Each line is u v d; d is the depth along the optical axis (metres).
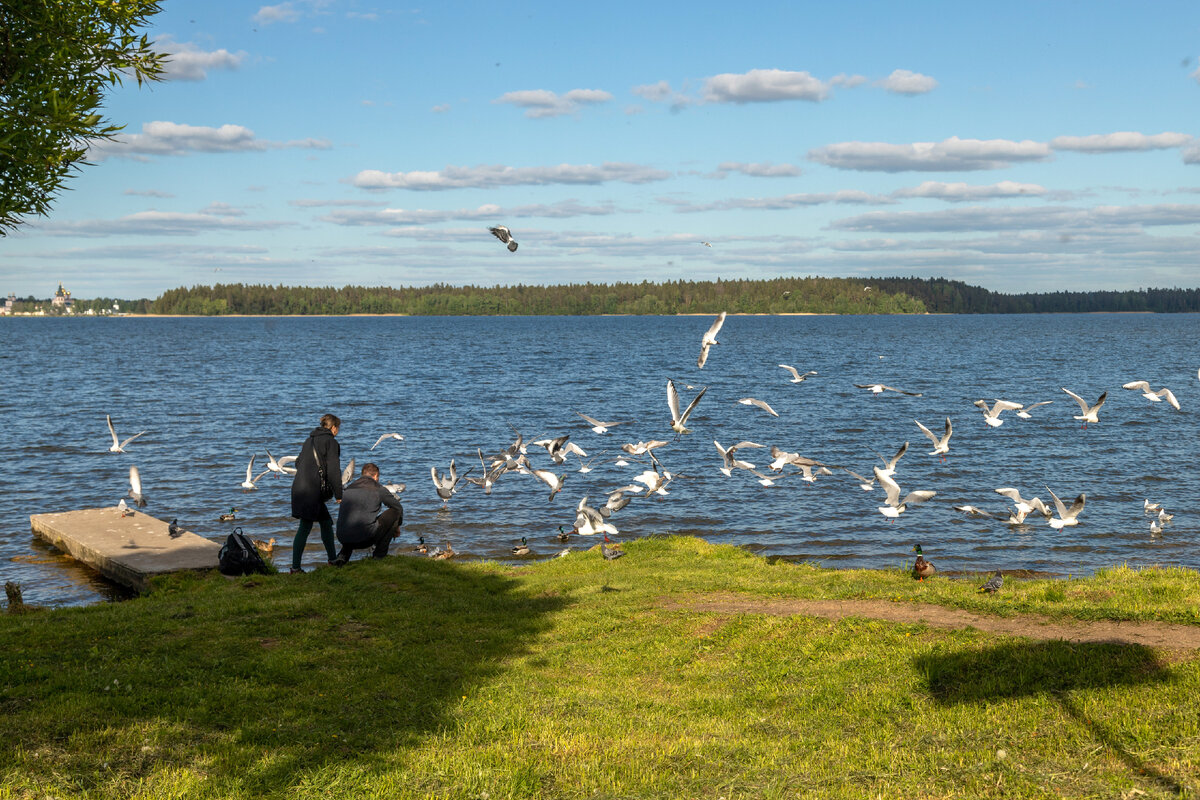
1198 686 9.97
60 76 11.40
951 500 34.50
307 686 11.13
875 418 57.28
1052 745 8.98
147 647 12.35
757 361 111.25
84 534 24.19
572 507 33.59
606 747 9.55
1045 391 74.19
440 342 163.75
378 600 15.51
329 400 67.19
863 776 8.57
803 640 13.13
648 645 13.39
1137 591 15.08
